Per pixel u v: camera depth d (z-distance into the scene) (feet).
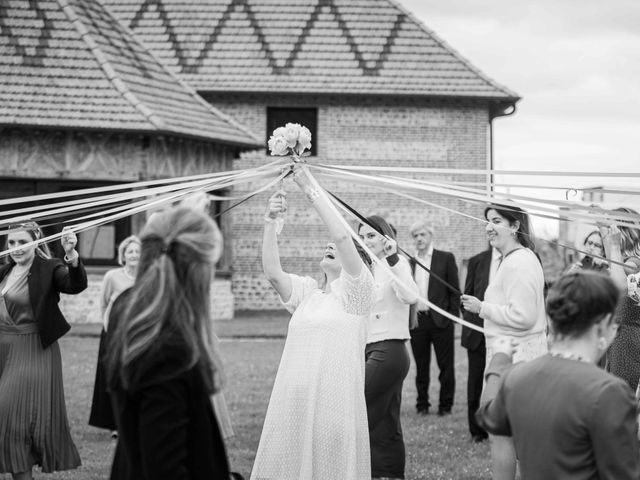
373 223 27.14
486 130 100.17
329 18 103.71
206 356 13.23
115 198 21.80
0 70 79.61
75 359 56.59
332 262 22.81
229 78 98.84
